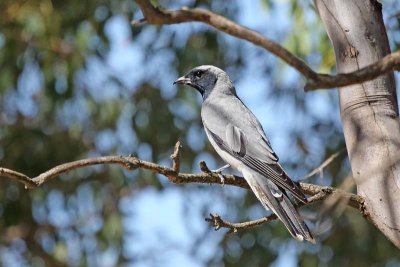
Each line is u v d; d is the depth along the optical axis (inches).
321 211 231.8
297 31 454.0
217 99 370.3
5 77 546.6
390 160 225.8
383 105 240.4
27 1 538.9
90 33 533.0
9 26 542.3
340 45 245.0
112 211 591.2
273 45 173.0
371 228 522.0
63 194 585.9
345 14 246.1
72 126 578.2
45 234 605.0
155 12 173.5
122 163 242.5
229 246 548.4
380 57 242.1
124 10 534.0
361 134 239.8
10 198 573.9
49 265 612.4
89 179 589.6
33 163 573.9
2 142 573.3
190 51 550.3
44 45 542.3
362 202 238.1
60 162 579.8
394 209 231.8
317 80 174.6
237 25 173.8
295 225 271.1
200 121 572.1
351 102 243.3
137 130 568.4
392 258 522.0
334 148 548.4
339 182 530.9
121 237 565.0
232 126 347.6
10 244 618.5
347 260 525.7
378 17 246.5
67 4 535.8
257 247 538.6
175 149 249.4
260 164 312.8
